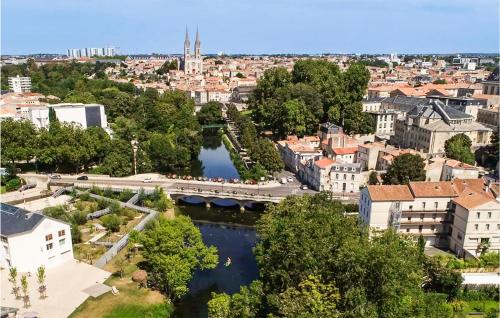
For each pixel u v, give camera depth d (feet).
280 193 517.55
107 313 279.08
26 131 598.75
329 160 536.42
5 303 282.56
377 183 516.73
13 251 319.68
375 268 221.46
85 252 363.35
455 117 631.56
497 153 577.02
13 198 497.05
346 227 287.28
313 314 208.23
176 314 301.02
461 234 362.33
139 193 507.30
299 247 256.52
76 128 625.41
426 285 311.88
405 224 380.37
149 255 317.01
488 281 310.45
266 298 265.34
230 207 524.52
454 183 406.21
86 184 545.85
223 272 361.10
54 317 270.05
